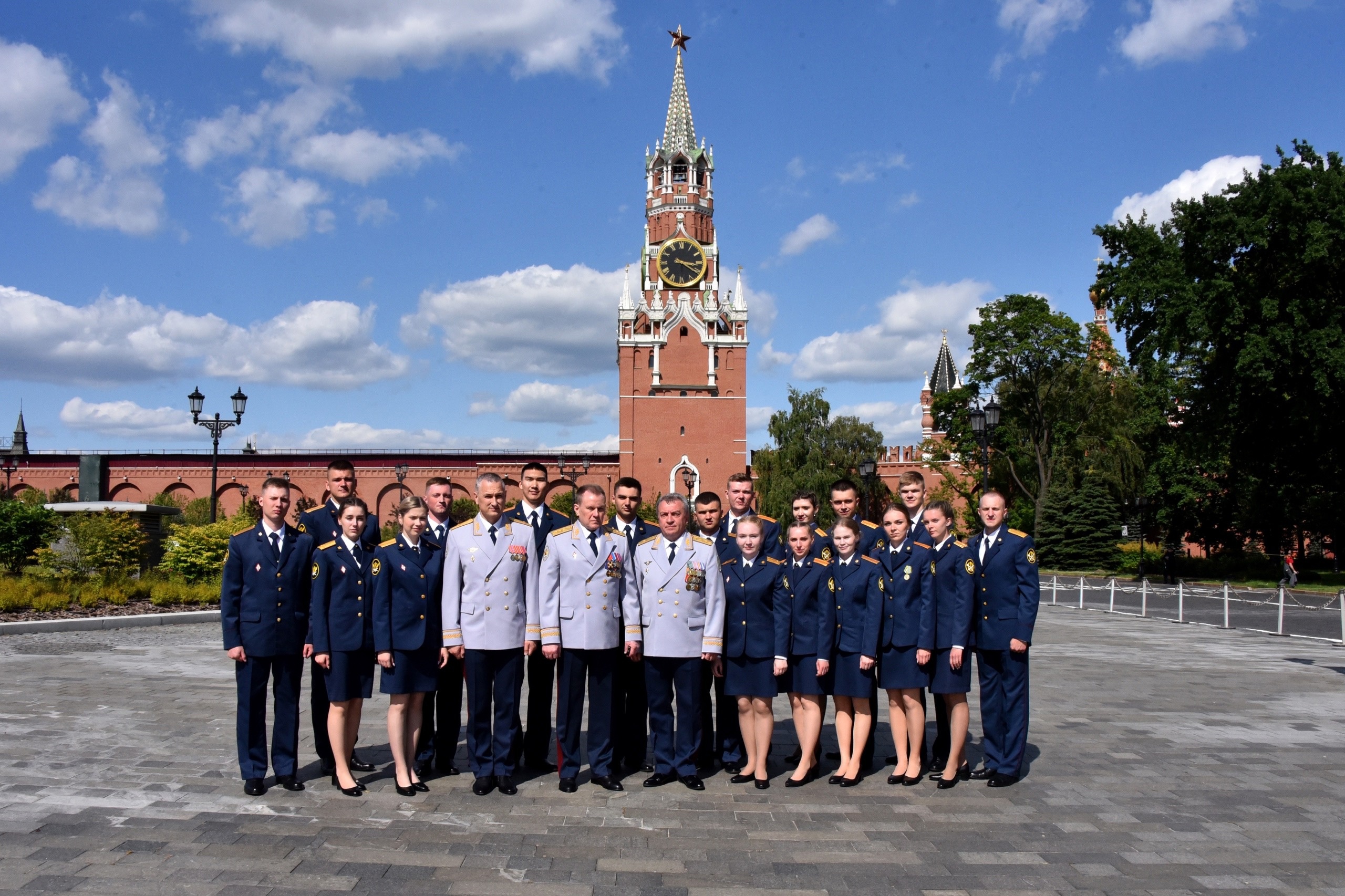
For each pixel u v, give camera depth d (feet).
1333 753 30.60
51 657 47.62
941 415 197.47
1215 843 21.58
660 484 222.28
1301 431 125.49
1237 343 121.70
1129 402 168.55
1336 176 113.80
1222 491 158.30
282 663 25.36
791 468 220.02
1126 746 31.53
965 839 21.75
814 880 18.95
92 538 75.41
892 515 27.27
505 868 19.38
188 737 30.25
